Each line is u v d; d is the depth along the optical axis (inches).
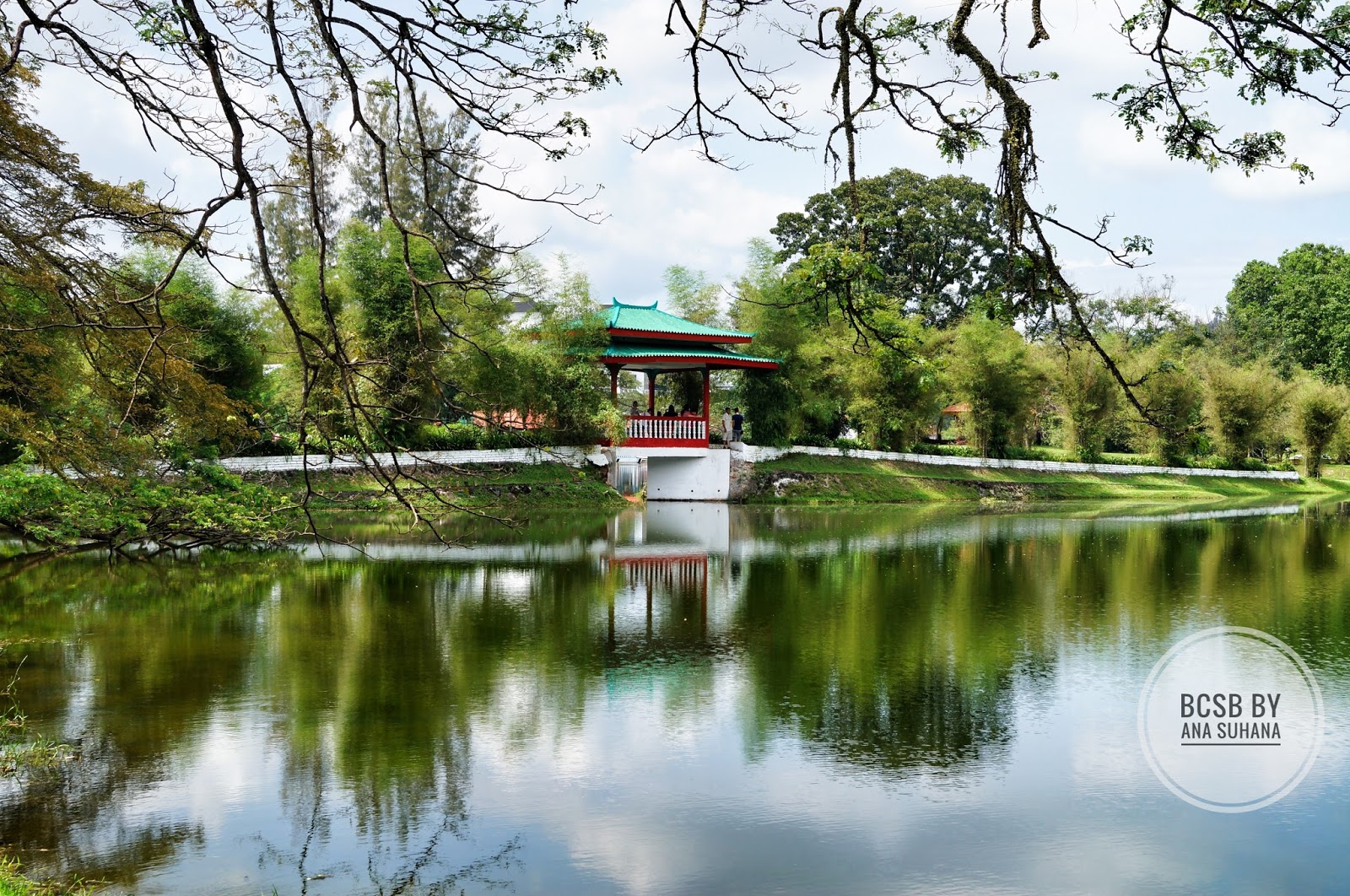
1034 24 201.6
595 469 1396.4
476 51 228.4
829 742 340.5
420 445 1253.1
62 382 481.1
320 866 250.4
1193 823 278.7
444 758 321.4
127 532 745.0
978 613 559.5
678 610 567.8
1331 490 1989.4
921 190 2263.8
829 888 241.0
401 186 1686.8
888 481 1593.3
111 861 251.1
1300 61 227.9
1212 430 2015.3
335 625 511.5
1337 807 289.7
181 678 406.6
